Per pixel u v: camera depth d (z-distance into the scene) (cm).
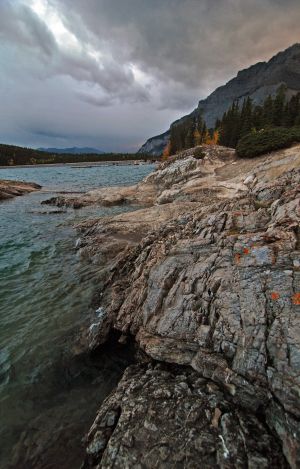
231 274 790
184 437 550
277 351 596
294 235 779
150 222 2083
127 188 3959
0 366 878
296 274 679
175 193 2848
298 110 5856
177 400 630
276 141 3328
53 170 10994
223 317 722
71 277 1491
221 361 676
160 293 917
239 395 613
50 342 982
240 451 515
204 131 8288
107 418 640
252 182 2434
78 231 2305
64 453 625
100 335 964
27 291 1349
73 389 797
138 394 674
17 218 2875
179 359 755
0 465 611
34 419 712
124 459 537
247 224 969
